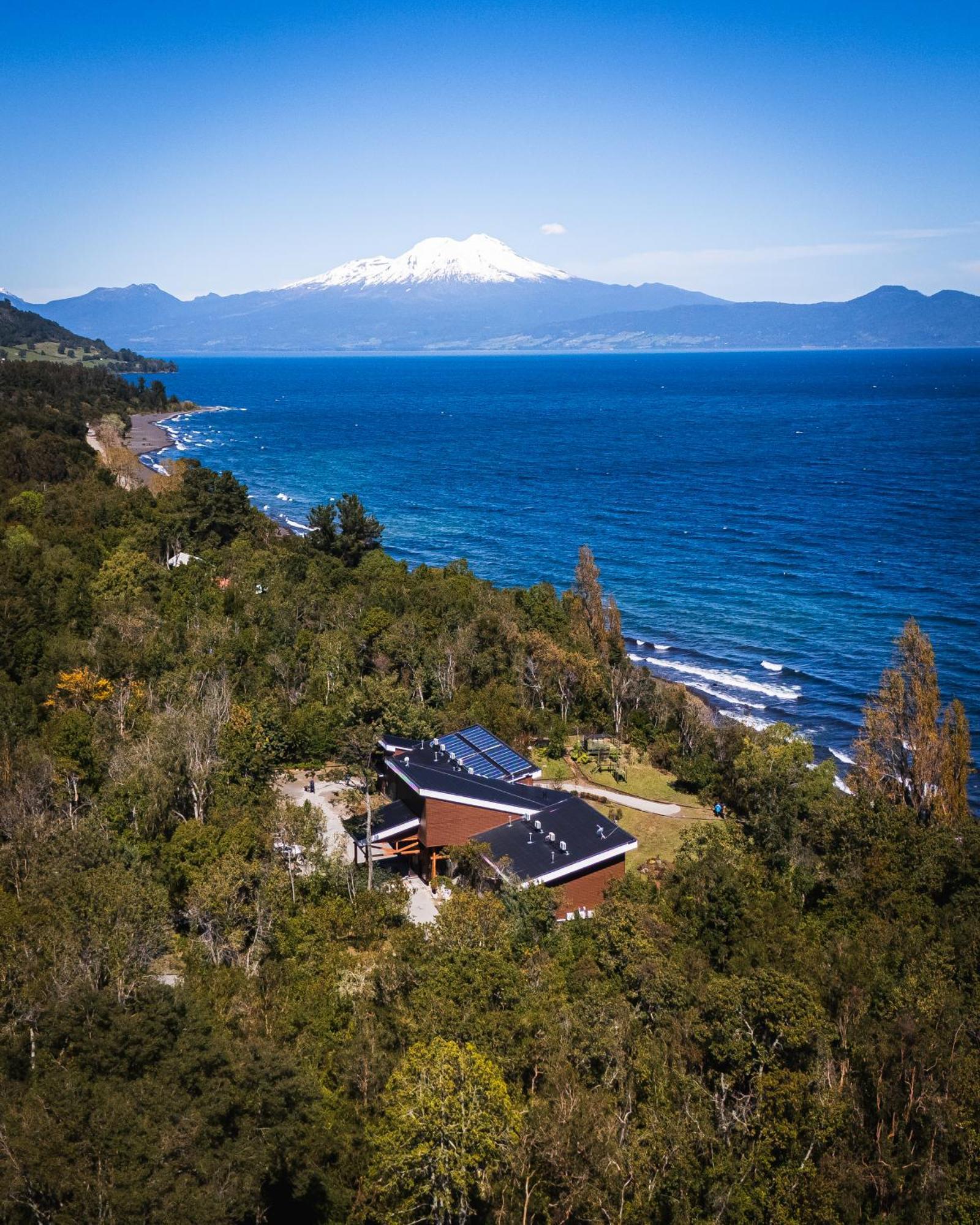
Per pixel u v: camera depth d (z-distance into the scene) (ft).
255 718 238.89
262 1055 108.58
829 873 193.88
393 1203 101.76
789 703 325.21
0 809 185.47
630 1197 104.22
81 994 109.29
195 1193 88.48
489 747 241.96
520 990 132.67
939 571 472.03
